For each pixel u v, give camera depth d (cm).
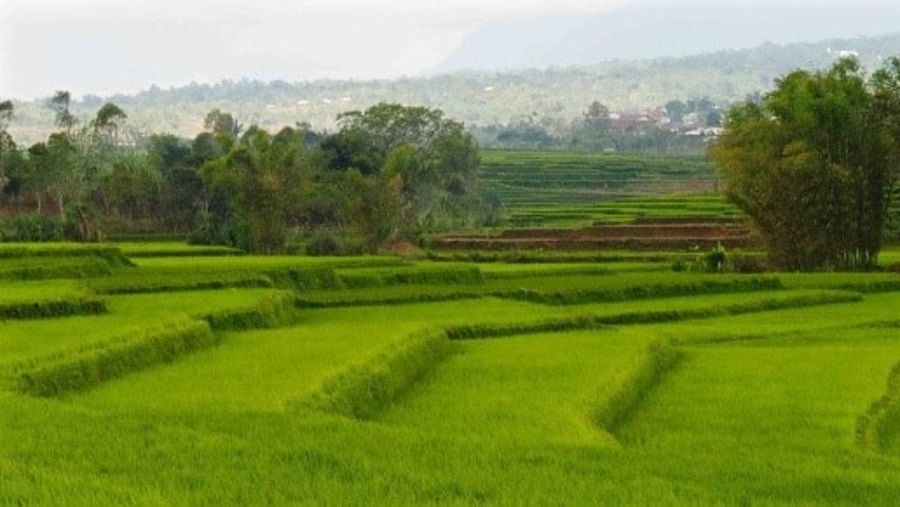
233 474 1349
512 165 15625
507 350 2961
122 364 2320
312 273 4572
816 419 2145
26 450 1445
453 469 1427
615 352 2862
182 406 1867
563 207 11350
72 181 9088
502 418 2025
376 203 7875
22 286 3572
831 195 6025
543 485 1355
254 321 3194
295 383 2116
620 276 5053
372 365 2347
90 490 1234
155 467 1373
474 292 4338
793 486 1458
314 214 9350
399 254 7406
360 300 4056
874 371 2714
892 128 6059
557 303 4300
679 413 2258
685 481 1455
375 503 1240
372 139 10675
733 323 3909
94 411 1738
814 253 6131
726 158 6406
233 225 7925
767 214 6141
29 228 7806
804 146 6016
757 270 6141
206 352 2625
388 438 1619
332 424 1705
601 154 18688
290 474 1356
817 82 6281
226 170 7775
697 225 8112
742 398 2389
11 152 9375
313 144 15175
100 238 7806
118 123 11000
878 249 6175
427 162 9756
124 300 3447
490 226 9850
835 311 4291
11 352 2272
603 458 1562
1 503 1170
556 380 2445
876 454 1850
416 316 3638
